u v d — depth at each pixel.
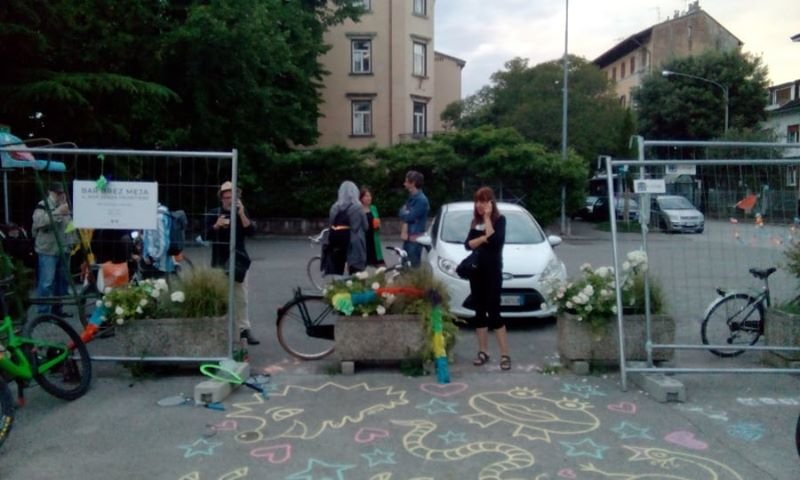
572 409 5.74
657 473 4.50
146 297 6.75
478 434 5.19
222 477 4.46
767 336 7.22
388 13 37.59
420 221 10.02
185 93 21.73
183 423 5.45
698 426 5.34
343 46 37.72
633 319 6.77
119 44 18.08
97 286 7.45
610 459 4.72
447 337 6.88
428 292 6.84
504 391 6.23
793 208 6.91
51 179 8.84
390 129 38.06
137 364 6.63
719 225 6.95
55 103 14.52
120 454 4.84
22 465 4.66
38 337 5.89
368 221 9.83
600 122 36.56
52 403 5.95
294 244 23.08
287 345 7.41
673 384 5.95
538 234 10.07
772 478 4.41
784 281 7.51
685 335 8.69
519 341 8.28
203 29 19.94
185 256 8.62
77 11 16.28
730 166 6.79
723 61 42.50
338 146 26.48
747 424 5.38
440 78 51.53
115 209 6.59
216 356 6.71
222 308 6.88
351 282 6.98
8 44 14.13
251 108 23.52
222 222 7.49
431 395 6.11
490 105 40.38
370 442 5.04
